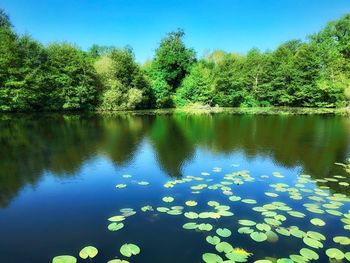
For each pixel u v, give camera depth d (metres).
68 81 28.77
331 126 17.17
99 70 33.16
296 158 9.37
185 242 4.19
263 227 4.44
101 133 14.52
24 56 26.19
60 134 14.13
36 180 7.18
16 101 23.92
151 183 6.90
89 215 5.20
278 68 38.88
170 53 44.88
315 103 36.81
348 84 34.19
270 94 38.91
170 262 3.74
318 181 6.94
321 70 36.66
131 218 4.98
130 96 33.19
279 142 12.14
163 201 5.77
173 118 23.16
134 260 3.78
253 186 6.60
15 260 3.87
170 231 4.51
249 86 41.09
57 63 28.56
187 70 45.34
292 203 5.59
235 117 23.92
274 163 8.77
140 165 8.52
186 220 4.87
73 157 9.46
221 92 39.34
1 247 4.19
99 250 4.04
